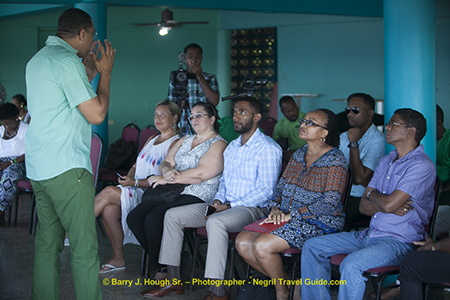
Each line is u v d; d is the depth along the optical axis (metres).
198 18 9.36
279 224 2.51
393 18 3.05
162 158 3.51
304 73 8.90
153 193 3.06
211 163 3.08
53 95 2.15
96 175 3.46
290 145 5.50
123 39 9.12
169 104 3.59
